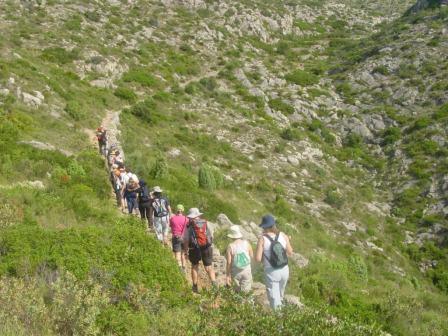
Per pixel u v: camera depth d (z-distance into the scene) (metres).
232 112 49.09
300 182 38.19
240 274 8.13
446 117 46.62
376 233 33.69
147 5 76.62
